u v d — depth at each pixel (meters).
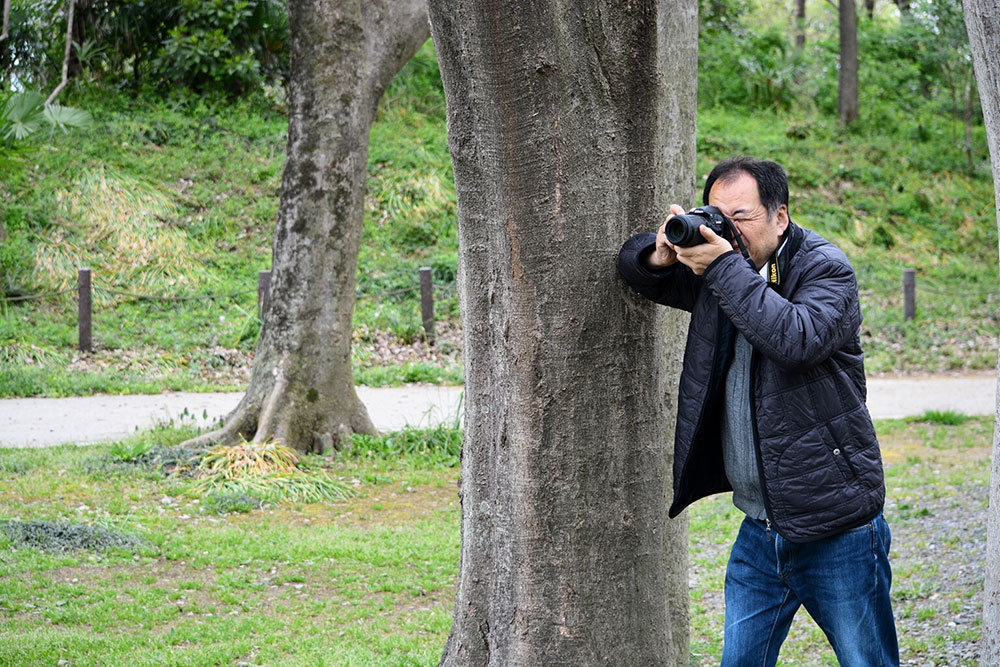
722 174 2.76
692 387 2.73
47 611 5.05
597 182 2.64
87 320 12.76
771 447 2.62
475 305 3.00
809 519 2.62
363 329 14.01
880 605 2.79
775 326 2.46
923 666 4.54
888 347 14.97
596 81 2.61
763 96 25.23
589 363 2.70
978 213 21.42
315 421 8.73
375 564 6.05
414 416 10.34
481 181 2.85
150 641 4.71
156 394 11.43
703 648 4.88
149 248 15.36
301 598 5.47
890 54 28.62
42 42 18.78
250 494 7.50
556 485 2.75
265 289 13.73
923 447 9.38
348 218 8.72
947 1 22.69
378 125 19.81
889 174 22.03
